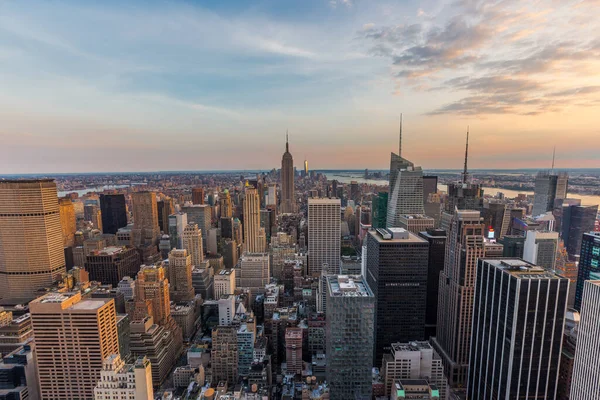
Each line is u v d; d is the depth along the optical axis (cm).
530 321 19175
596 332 15412
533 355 19500
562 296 18988
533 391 19825
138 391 17300
